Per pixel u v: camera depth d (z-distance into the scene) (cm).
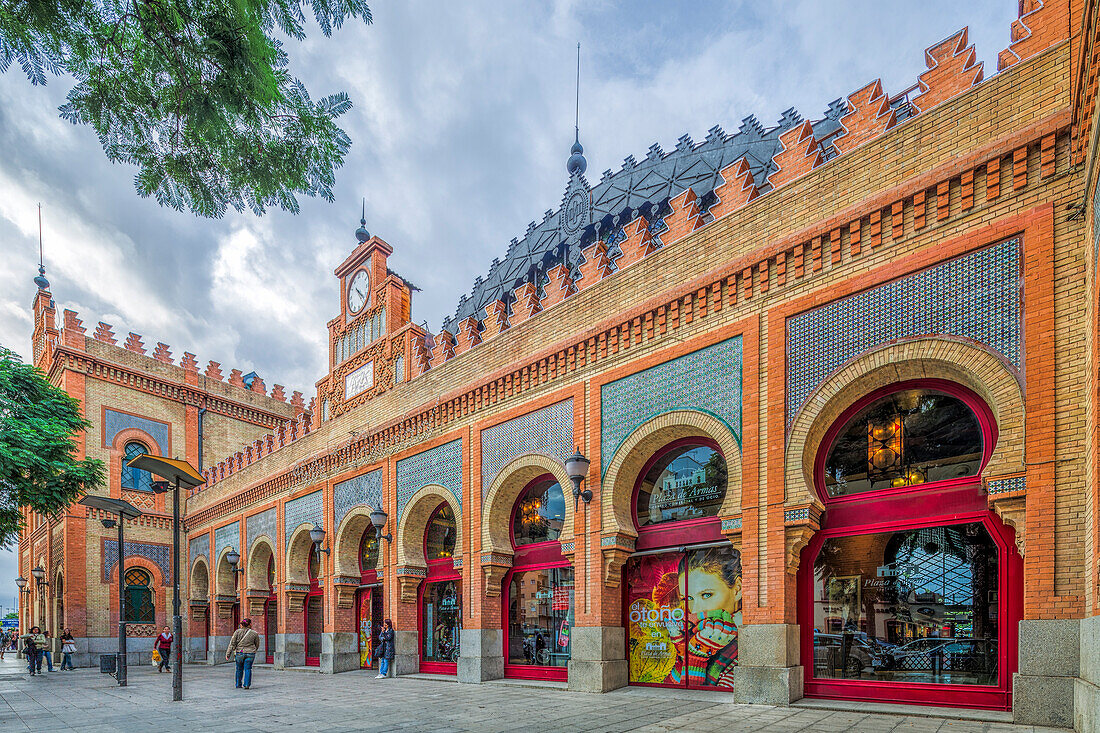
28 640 2147
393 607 1586
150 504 2822
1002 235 744
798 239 934
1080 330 673
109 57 455
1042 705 642
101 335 2795
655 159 2061
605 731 741
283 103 498
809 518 867
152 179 527
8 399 1808
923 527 818
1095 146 588
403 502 1630
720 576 1045
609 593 1124
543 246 2466
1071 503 654
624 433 1137
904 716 736
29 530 3328
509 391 1371
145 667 2406
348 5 444
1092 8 568
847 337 872
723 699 935
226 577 2536
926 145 830
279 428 2286
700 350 1046
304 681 1530
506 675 1344
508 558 1360
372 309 1877
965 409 805
